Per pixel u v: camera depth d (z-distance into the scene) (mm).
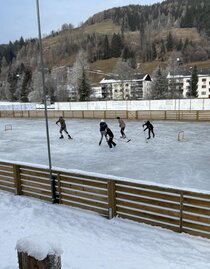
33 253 1601
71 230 5441
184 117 25328
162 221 5434
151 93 56281
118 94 77312
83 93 53000
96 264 4102
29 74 77562
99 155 13555
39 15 6070
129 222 5738
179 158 12484
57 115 32469
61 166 11836
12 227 5586
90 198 6309
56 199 6930
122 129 17484
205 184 8992
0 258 4172
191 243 4859
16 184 7625
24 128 25156
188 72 79688
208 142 15828
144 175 10133
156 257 4395
